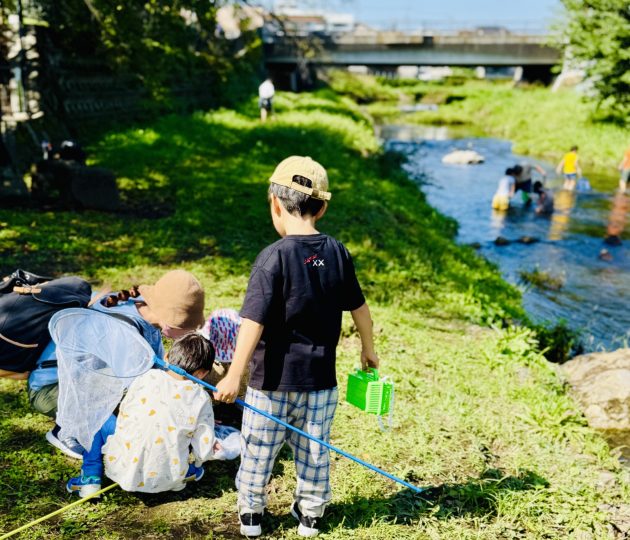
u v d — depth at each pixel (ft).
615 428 16.74
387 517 11.32
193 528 10.61
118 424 10.68
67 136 46.19
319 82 155.22
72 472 11.89
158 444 10.54
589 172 71.10
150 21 45.24
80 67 51.88
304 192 9.23
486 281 31.76
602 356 20.11
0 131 35.42
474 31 134.62
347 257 9.56
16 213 30.40
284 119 75.92
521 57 133.39
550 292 32.17
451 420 15.40
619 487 13.37
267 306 8.83
